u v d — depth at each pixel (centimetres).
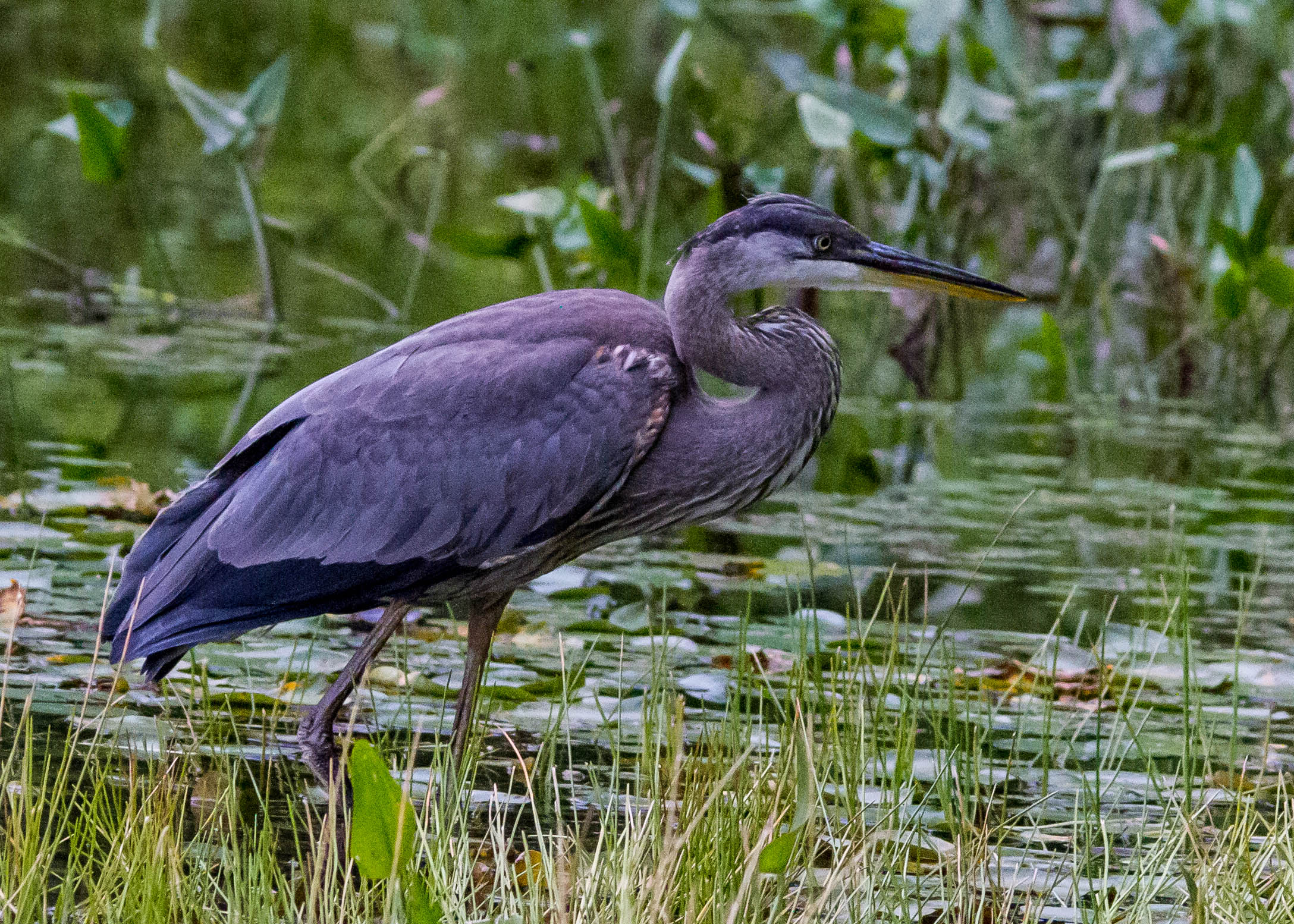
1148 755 816
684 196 2097
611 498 843
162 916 611
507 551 815
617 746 780
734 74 2714
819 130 1500
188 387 1502
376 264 2011
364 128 2553
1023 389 1769
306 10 3234
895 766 802
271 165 2366
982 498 1369
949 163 1734
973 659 1005
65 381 1502
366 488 800
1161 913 704
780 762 730
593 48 1972
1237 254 1514
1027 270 1995
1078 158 1952
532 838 736
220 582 795
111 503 1164
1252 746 900
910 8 1584
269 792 773
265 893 627
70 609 981
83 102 1572
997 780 845
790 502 1341
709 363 849
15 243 1784
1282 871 705
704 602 1090
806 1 1698
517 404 807
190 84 1731
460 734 798
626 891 591
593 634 1016
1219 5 1716
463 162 2405
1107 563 1209
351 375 820
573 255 1942
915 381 1692
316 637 998
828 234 861
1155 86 1736
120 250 1973
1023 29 1933
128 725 832
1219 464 1509
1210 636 1064
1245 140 1727
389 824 609
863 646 869
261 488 800
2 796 683
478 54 2994
